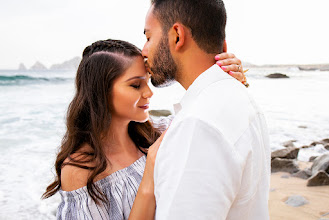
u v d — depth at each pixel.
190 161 0.90
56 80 29.34
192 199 0.88
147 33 1.28
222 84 1.08
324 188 4.11
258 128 1.10
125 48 1.53
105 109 1.54
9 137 7.30
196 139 0.92
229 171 0.91
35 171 5.08
